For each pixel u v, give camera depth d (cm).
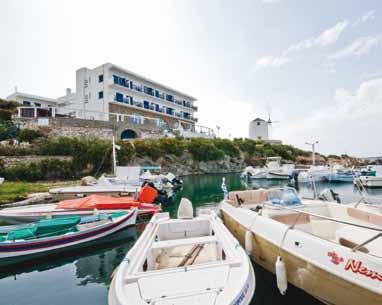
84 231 739
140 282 320
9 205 1289
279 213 589
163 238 584
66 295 482
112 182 1630
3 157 1941
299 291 441
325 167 3003
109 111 3441
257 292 464
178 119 4825
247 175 2952
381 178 2141
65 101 4212
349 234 454
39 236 686
